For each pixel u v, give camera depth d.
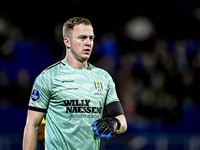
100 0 42.38
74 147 11.69
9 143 24.56
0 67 34.91
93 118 11.92
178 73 37.78
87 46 12.20
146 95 35.28
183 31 43.91
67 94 11.83
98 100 12.12
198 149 25.80
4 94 33.09
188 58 39.84
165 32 43.69
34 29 38.66
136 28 41.81
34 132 12.02
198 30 44.25
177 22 45.03
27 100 33.62
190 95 36.78
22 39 37.50
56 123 11.88
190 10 45.12
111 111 12.66
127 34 41.59
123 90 36.06
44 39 38.22
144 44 41.06
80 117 11.73
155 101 35.03
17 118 30.17
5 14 38.47
